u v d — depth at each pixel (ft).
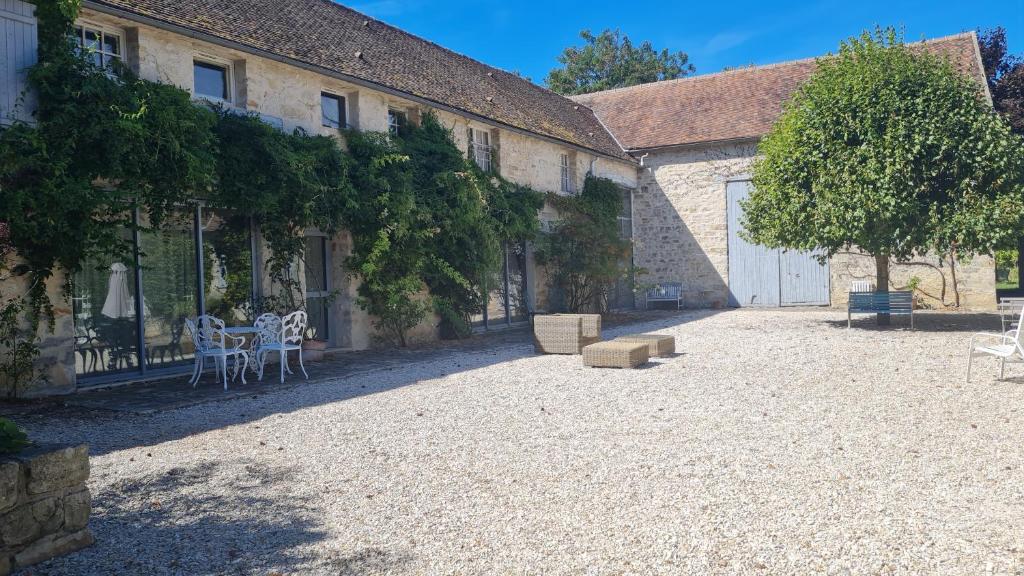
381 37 53.16
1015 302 44.42
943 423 19.56
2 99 25.16
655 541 11.89
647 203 75.72
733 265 71.92
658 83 83.66
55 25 26.86
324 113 41.68
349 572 11.13
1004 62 81.20
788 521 12.53
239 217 36.40
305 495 14.96
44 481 11.68
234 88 35.81
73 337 28.84
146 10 30.91
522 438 19.33
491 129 53.98
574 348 37.40
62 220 25.70
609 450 17.79
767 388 25.82
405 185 41.68
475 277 48.14
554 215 61.46
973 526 12.03
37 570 11.36
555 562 11.21
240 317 36.35
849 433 18.75
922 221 41.52
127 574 11.23
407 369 33.91
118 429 21.88
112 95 27.22
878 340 39.86
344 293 41.98
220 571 11.31
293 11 45.32
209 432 21.15
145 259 32.37
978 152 40.70
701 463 16.37
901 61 43.27
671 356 35.68
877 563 10.73
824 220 42.60
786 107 48.42
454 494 14.73
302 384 30.01
